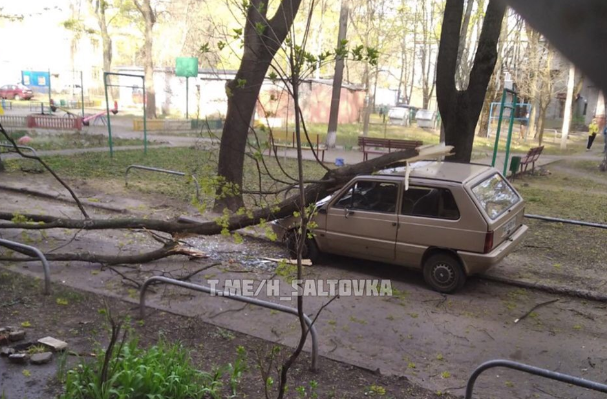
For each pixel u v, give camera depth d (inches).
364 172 243.6
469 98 374.3
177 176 589.6
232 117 398.3
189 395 154.5
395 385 177.3
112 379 146.9
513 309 254.5
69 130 1072.8
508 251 271.7
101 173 592.1
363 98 1771.7
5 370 173.2
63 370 170.6
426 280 275.7
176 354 173.0
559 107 1542.8
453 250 263.3
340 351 204.2
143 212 422.0
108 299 244.4
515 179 714.2
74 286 258.5
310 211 150.5
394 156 235.8
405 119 1717.5
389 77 2699.3
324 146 951.6
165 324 219.6
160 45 1987.0
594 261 328.5
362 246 288.4
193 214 416.2
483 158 938.1
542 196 587.5
